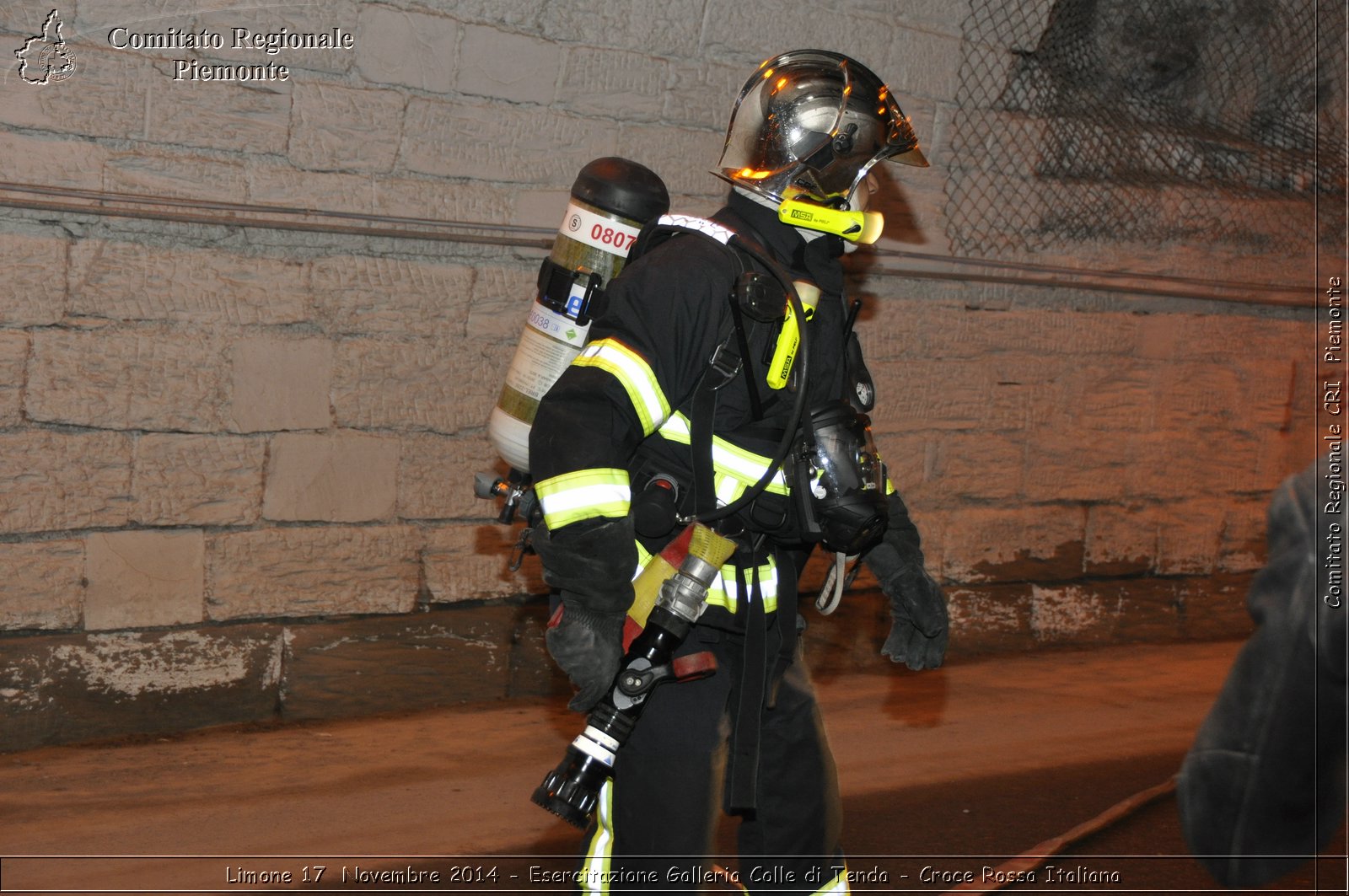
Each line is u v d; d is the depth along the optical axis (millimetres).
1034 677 5105
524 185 4230
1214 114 6145
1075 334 5441
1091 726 4484
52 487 3678
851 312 2254
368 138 3971
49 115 3537
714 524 2053
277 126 3840
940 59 4992
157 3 3652
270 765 3676
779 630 2156
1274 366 5957
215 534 3934
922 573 2482
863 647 5051
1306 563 1538
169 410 3811
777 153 2152
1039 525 5480
